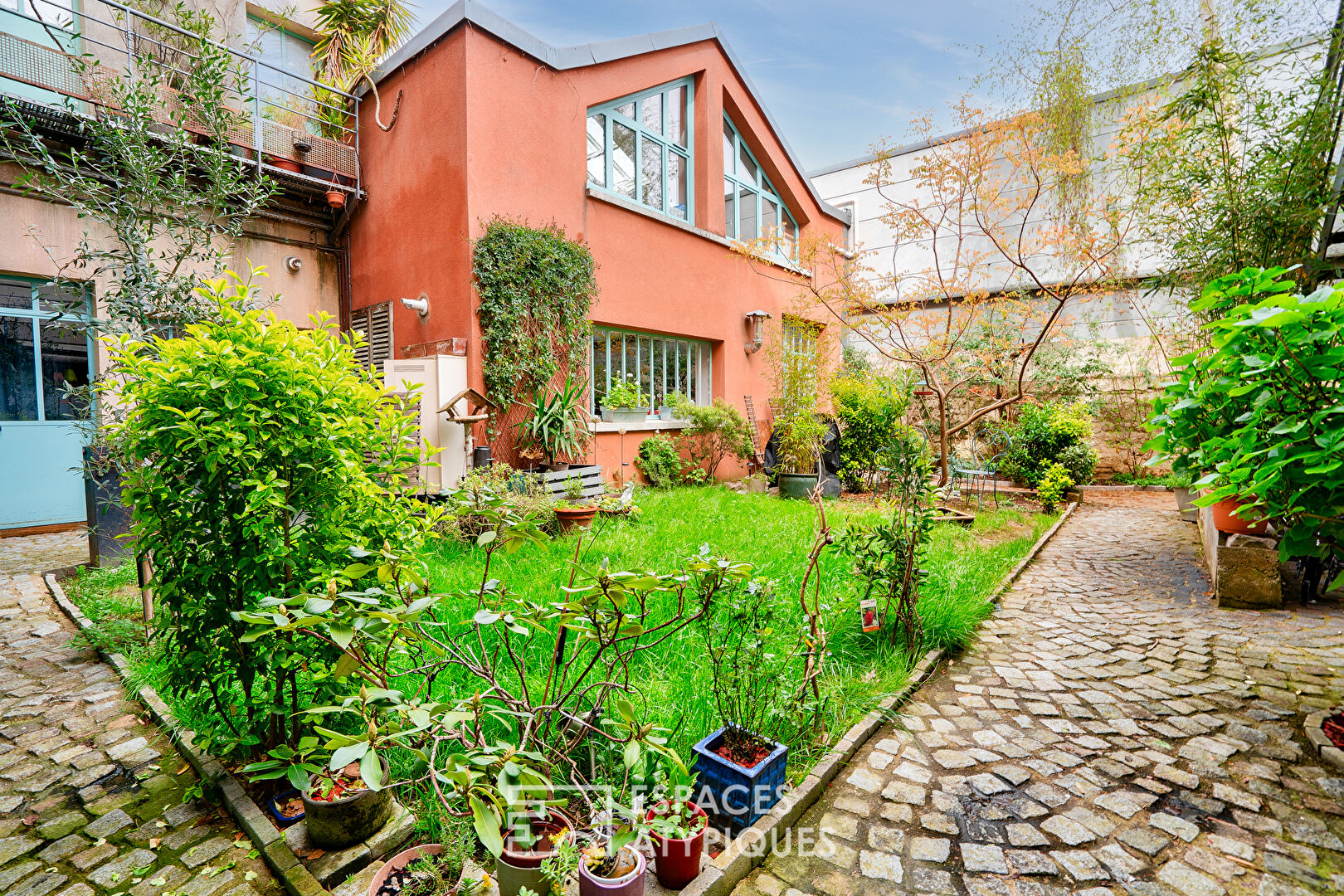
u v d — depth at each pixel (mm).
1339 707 2902
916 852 2039
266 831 2049
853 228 15578
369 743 1495
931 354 9273
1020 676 3396
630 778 2014
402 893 1697
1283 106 4934
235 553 2258
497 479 5656
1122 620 4270
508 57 7070
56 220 6266
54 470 6727
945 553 5516
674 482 9141
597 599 1876
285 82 9477
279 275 7863
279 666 2227
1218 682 3232
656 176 9469
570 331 7488
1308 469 2121
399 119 7559
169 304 4031
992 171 9109
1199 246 5516
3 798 2307
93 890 1871
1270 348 2275
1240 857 1982
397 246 7578
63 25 6625
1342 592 4609
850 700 2916
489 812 1475
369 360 8039
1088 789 2365
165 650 2424
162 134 5660
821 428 9602
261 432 2121
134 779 2426
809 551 5176
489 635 3195
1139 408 11023
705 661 2975
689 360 10219
